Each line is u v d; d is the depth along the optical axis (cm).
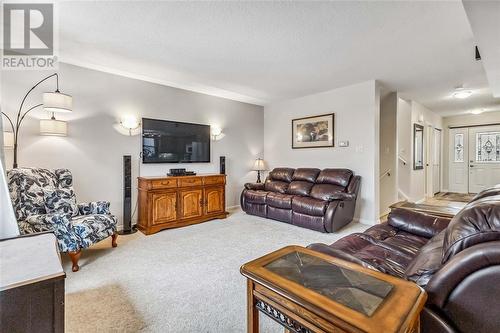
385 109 481
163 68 344
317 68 343
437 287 88
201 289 201
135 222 387
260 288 101
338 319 73
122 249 289
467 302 83
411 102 518
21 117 293
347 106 431
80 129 335
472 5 151
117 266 243
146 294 194
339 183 401
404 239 193
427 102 549
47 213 260
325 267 106
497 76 291
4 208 156
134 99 386
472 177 692
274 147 565
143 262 253
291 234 347
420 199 586
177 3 199
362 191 412
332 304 79
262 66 337
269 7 204
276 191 467
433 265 102
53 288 91
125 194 358
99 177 352
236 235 343
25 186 253
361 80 397
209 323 161
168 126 421
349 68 343
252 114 564
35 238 132
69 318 164
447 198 632
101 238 267
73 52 293
